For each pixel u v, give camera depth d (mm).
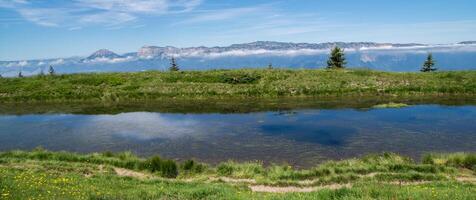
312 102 57812
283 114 48875
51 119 49406
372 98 59875
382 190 16688
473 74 70875
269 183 22250
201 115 49938
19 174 19062
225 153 31516
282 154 30797
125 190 18141
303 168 27031
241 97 63844
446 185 20375
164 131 40625
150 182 21500
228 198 16297
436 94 61438
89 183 19453
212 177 24250
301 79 71250
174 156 31156
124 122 46406
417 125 40312
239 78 73125
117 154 29344
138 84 71750
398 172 23953
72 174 22297
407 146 32375
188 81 74000
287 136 36875
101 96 65688
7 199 13312
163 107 57000
